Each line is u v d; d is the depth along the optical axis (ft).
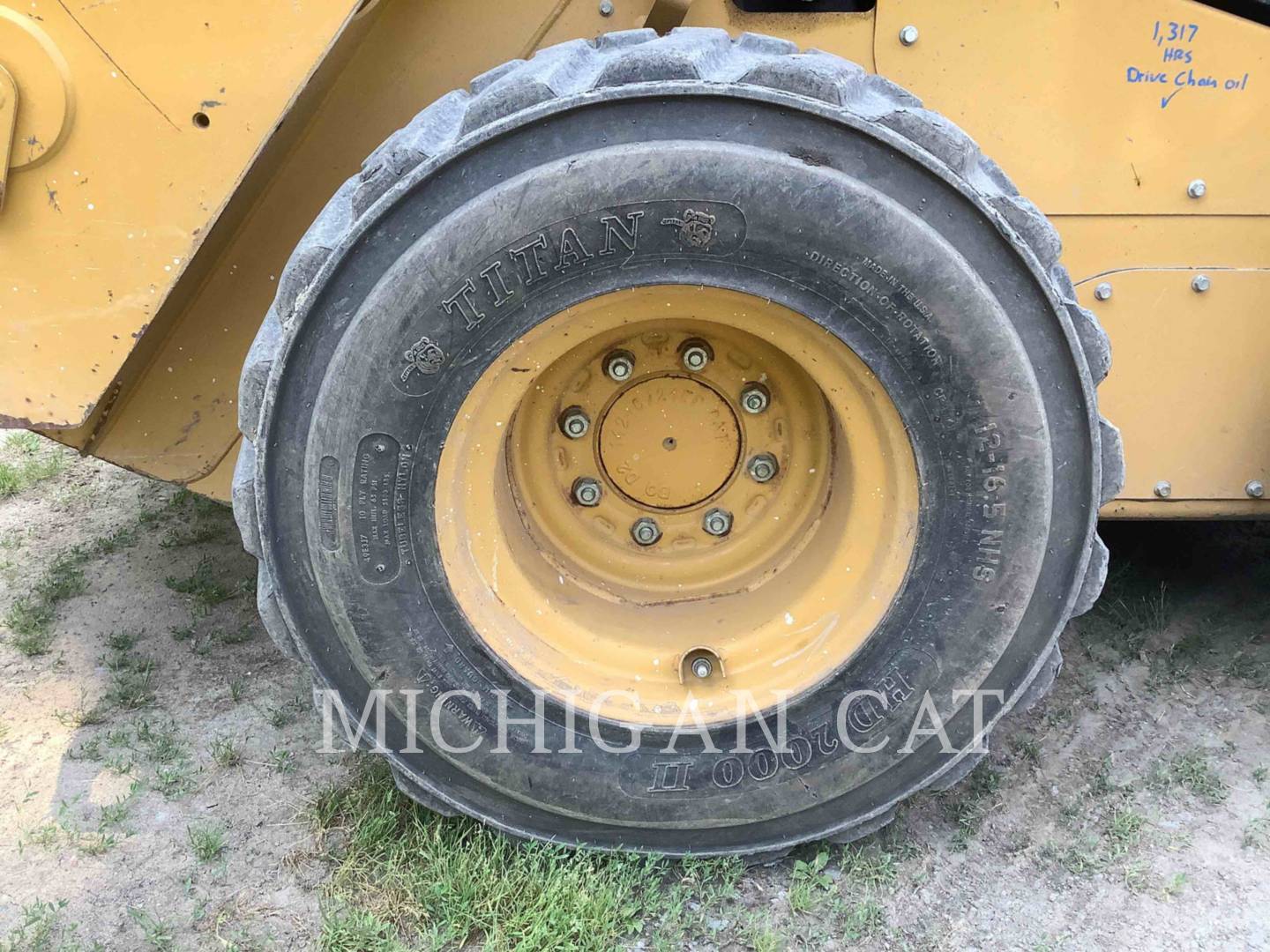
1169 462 8.45
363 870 7.18
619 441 7.44
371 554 6.47
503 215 5.87
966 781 8.39
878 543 6.81
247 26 5.92
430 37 7.25
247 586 11.34
